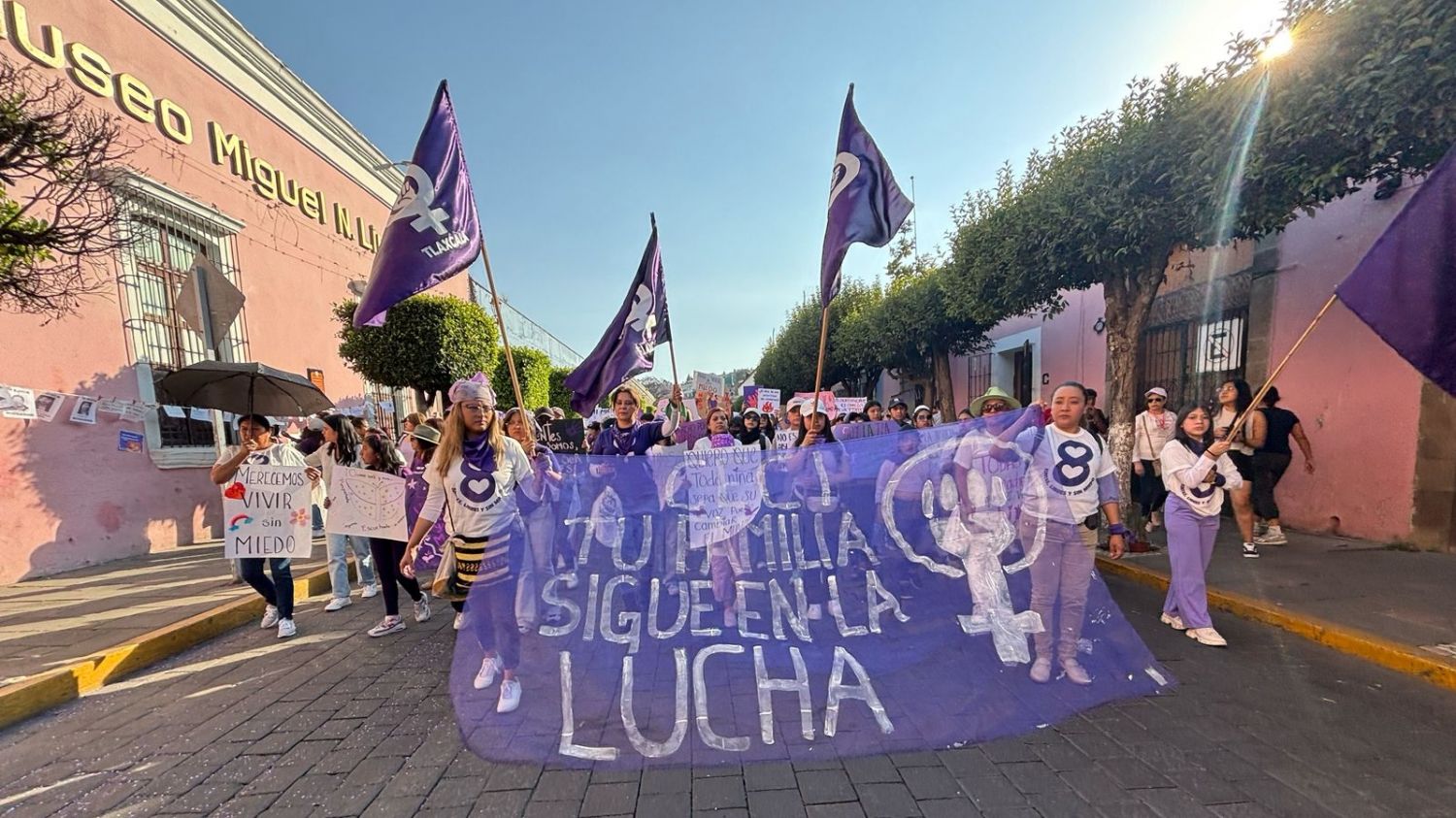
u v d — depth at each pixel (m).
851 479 3.67
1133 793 2.43
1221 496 4.09
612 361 5.14
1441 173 2.88
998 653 3.28
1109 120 6.15
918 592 3.42
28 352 6.23
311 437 6.48
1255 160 4.52
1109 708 3.09
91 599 5.29
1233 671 3.57
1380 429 6.16
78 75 6.93
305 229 11.24
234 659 4.18
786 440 7.30
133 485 7.24
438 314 10.04
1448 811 2.28
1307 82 4.13
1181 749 2.74
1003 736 2.84
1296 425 6.21
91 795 2.62
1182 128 5.14
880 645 3.28
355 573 6.64
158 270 7.96
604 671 3.16
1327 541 6.31
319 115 11.74
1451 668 3.35
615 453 4.80
